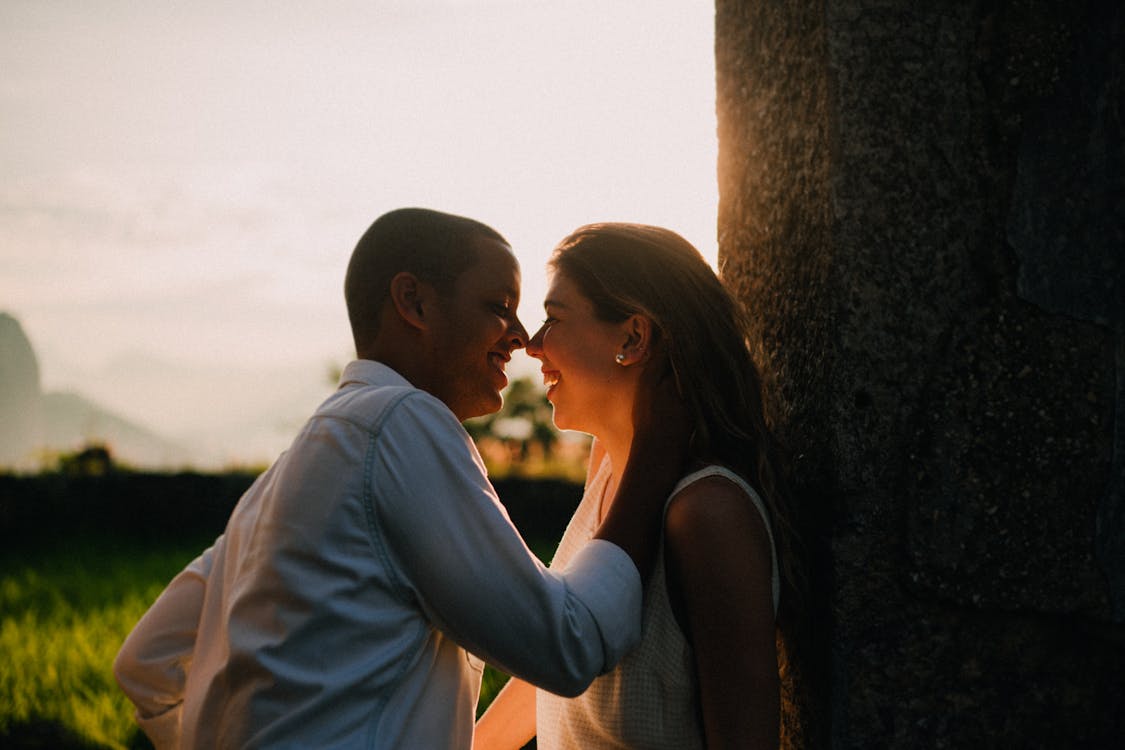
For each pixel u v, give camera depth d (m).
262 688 1.58
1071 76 1.71
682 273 1.82
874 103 1.69
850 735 1.67
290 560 1.61
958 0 1.71
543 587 1.56
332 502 1.62
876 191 1.68
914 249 1.69
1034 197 1.71
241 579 1.67
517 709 2.13
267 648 1.58
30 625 7.61
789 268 1.86
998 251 1.70
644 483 1.76
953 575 1.68
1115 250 1.71
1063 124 1.71
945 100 1.70
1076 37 1.71
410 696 1.62
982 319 1.70
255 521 1.71
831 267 1.69
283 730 1.56
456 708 1.69
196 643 1.78
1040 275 1.70
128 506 16.84
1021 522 1.68
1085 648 1.71
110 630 7.65
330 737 1.56
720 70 2.20
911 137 1.69
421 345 1.84
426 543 1.60
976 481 1.68
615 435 1.92
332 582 1.59
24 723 5.41
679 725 1.71
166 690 1.90
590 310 1.84
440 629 1.64
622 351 1.83
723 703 1.60
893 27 1.70
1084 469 1.69
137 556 13.15
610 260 1.83
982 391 1.69
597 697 1.76
